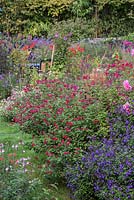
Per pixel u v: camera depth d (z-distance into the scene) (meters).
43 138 4.93
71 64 9.12
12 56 9.67
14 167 4.19
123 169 3.86
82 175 4.16
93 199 4.17
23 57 9.62
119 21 15.37
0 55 9.68
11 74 9.39
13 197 3.66
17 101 7.14
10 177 3.88
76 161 4.40
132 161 3.89
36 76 8.84
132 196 3.65
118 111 4.97
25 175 4.06
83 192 4.14
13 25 15.09
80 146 4.66
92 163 4.12
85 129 4.79
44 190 4.18
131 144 4.26
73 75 8.27
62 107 5.32
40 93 6.27
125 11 15.41
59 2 15.00
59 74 8.58
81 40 12.00
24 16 15.14
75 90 5.97
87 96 5.62
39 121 5.36
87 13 15.19
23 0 14.95
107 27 15.25
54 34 11.00
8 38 11.38
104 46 11.01
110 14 15.44
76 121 4.91
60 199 4.29
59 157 4.50
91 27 15.05
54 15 15.05
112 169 3.94
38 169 4.77
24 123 5.51
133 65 7.07
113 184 3.85
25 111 5.73
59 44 9.73
